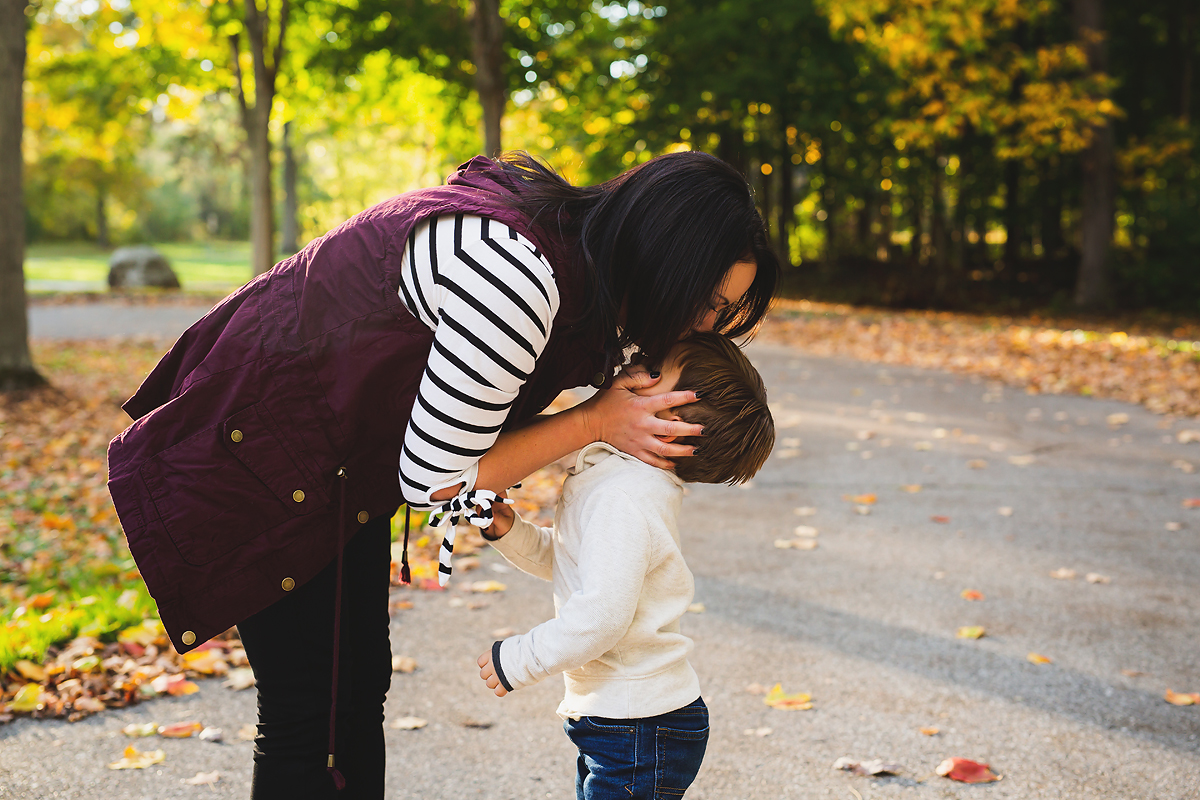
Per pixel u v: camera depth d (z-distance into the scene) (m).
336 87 20.11
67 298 19.67
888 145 23.39
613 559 1.56
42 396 8.74
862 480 6.01
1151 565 4.35
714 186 1.45
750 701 2.96
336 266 1.45
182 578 1.46
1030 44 21.86
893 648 3.39
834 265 26.95
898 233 38.66
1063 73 18.64
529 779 2.49
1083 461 6.52
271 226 18.16
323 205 56.16
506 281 1.34
